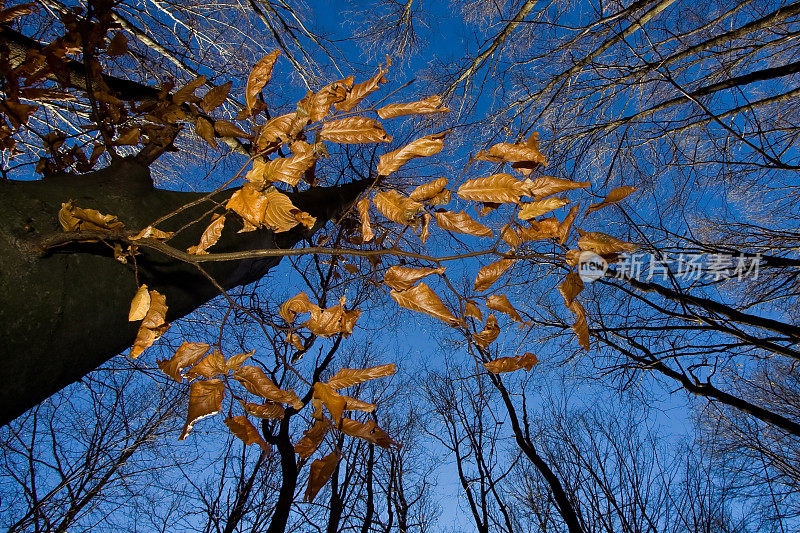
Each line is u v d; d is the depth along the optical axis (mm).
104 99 1808
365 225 1177
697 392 3574
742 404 3332
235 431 1091
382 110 1126
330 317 1251
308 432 1170
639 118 4172
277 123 1190
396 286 1174
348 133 1155
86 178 1371
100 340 1133
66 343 1031
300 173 1095
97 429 5809
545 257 1112
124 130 1830
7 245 973
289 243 2338
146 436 5766
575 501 6059
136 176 1483
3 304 918
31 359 948
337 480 5184
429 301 1151
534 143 1132
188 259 1111
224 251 1588
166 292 1336
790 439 5758
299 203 2592
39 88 1802
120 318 1190
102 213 1259
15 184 1138
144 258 1300
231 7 4523
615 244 1057
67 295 1036
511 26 4070
